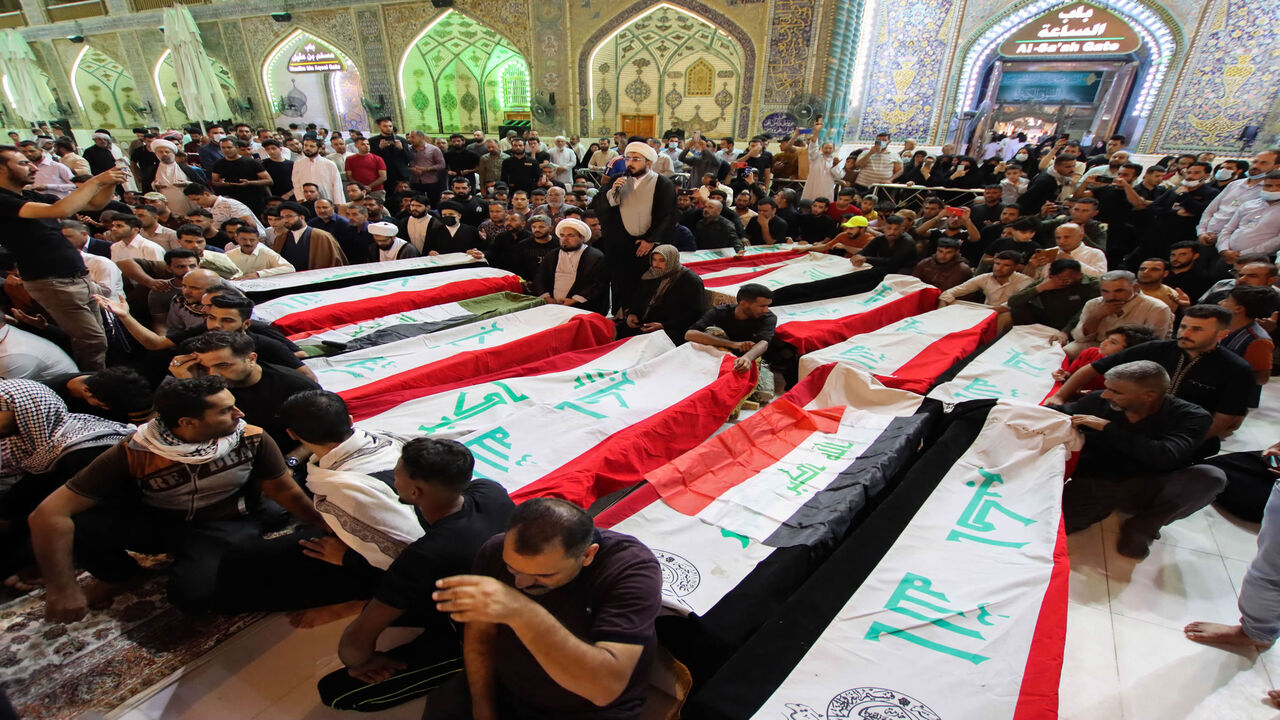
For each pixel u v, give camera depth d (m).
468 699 1.43
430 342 3.35
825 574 1.81
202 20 13.93
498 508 1.65
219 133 8.26
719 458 2.46
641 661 1.27
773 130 11.20
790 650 1.55
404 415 2.61
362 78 13.56
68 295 2.95
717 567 1.84
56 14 15.12
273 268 4.29
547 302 4.19
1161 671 1.82
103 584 1.95
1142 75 10.80
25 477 1.99
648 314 3.98
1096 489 2.35
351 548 1.71
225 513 1.98
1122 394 2.25
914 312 4.61
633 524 2.04
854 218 5.57
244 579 1.74
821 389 3.12
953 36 11.50
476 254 4.94
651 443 2.62
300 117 14.87
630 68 12.75
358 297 3.78
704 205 5.48
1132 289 3.25
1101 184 6.06
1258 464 2.52
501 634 1.30
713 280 4.57
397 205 7.30
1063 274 3.79
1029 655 1.54
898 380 3.08
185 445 1.77
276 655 1.78
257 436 1.91
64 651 1.73
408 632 1.68
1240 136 10.14
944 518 2.10
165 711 1.59
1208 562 2.29
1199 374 2.60
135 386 2.19
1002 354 3.52
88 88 16.19
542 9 11.70
